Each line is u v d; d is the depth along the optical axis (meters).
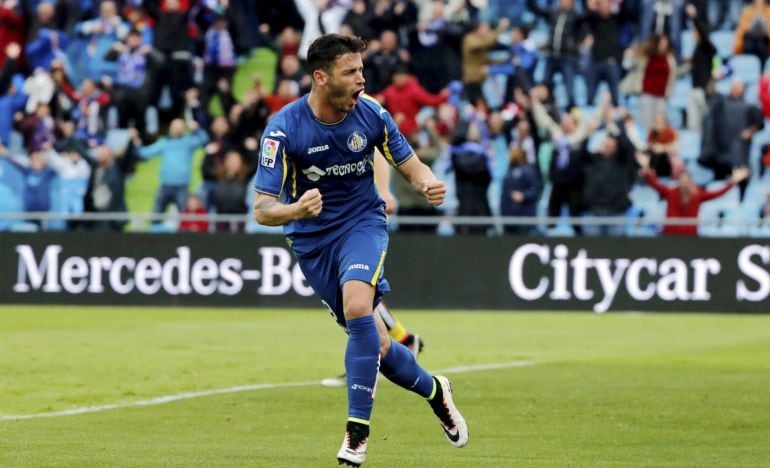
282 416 24.89
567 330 44.22
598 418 24.77
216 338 40.62
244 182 54.44
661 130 54.47
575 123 54.38
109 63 61.88
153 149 57.50
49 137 57.22
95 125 58.50
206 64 59.41
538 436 22.48
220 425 23.66
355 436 17.78
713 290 50.62
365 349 18.16
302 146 18.94
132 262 52.66
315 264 19.62
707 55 58.91
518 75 57.47
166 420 24.25
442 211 53.78
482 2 62.81
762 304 50.44
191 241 52.44
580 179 53.69
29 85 59.06
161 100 59.78
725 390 29.05
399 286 52.00
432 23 58.91
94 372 31.81
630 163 54.28
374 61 56.97
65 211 56.47
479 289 51.72
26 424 23.53
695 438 22.25
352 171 19.30
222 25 59.28
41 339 39.91
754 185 57.59
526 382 30.39
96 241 52.75
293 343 39.31
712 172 57.31
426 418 24.77
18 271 53.00
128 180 58.06
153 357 35.25
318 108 18.88
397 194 53.19
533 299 51.50
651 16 59.25
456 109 55.97
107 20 62.28
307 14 61.38
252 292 52.34
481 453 20.44
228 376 31.28
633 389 29.17
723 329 44.84
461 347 38.75
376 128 19.28
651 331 44.03
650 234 51.56
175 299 52.56
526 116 55.78
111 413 25.11
